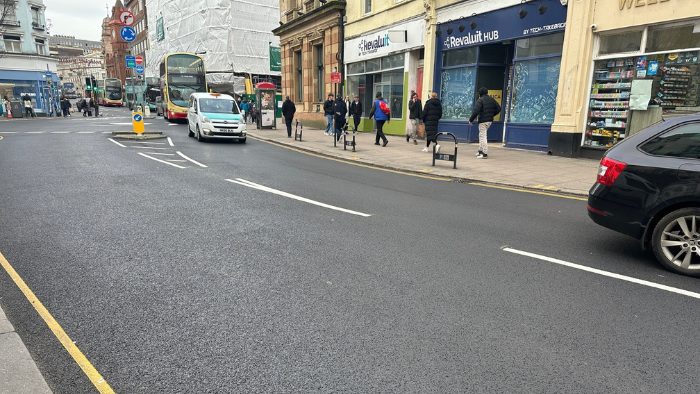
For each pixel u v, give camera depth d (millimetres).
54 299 3727
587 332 3285
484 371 2795
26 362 2740
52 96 43719
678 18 9961
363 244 5238
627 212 4727
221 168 10914
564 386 2658
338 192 8352
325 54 25281
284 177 9906
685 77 10070
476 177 9891
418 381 2688
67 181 8859
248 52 41406
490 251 5043
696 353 3025
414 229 5895
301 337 3176
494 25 14758
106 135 18969
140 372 2756
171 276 4230
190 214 6508
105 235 5453
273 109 24500
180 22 45625
